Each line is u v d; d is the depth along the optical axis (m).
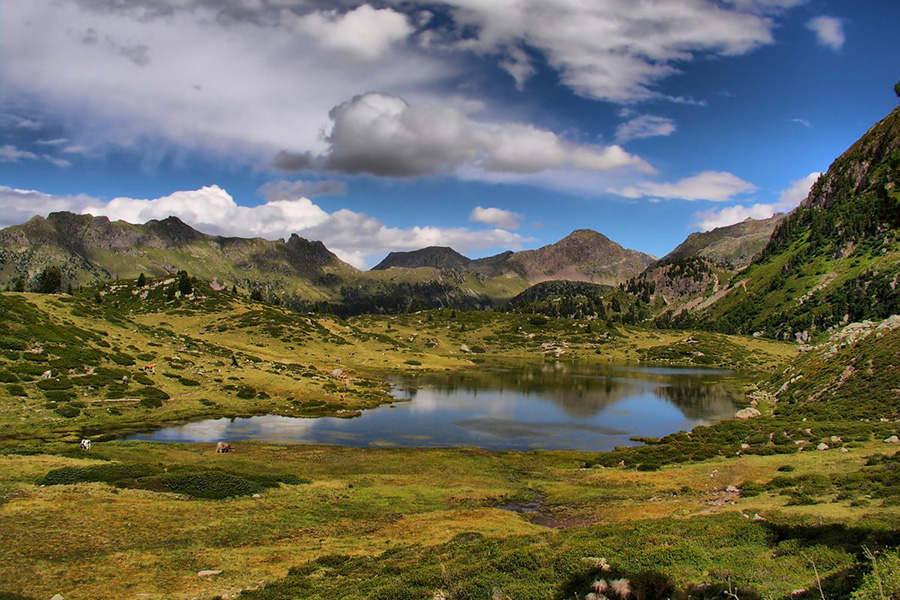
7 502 41.09
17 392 85.94
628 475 62.22
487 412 116.00
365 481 59.62
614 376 191.25
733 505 41.41
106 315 143.38
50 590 27.17
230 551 34.81
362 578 28.47
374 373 178.38
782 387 125.25
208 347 152.50
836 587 17.45
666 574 22.55
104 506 41.94
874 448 55.69
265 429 91.38
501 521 43.31
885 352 94.44
